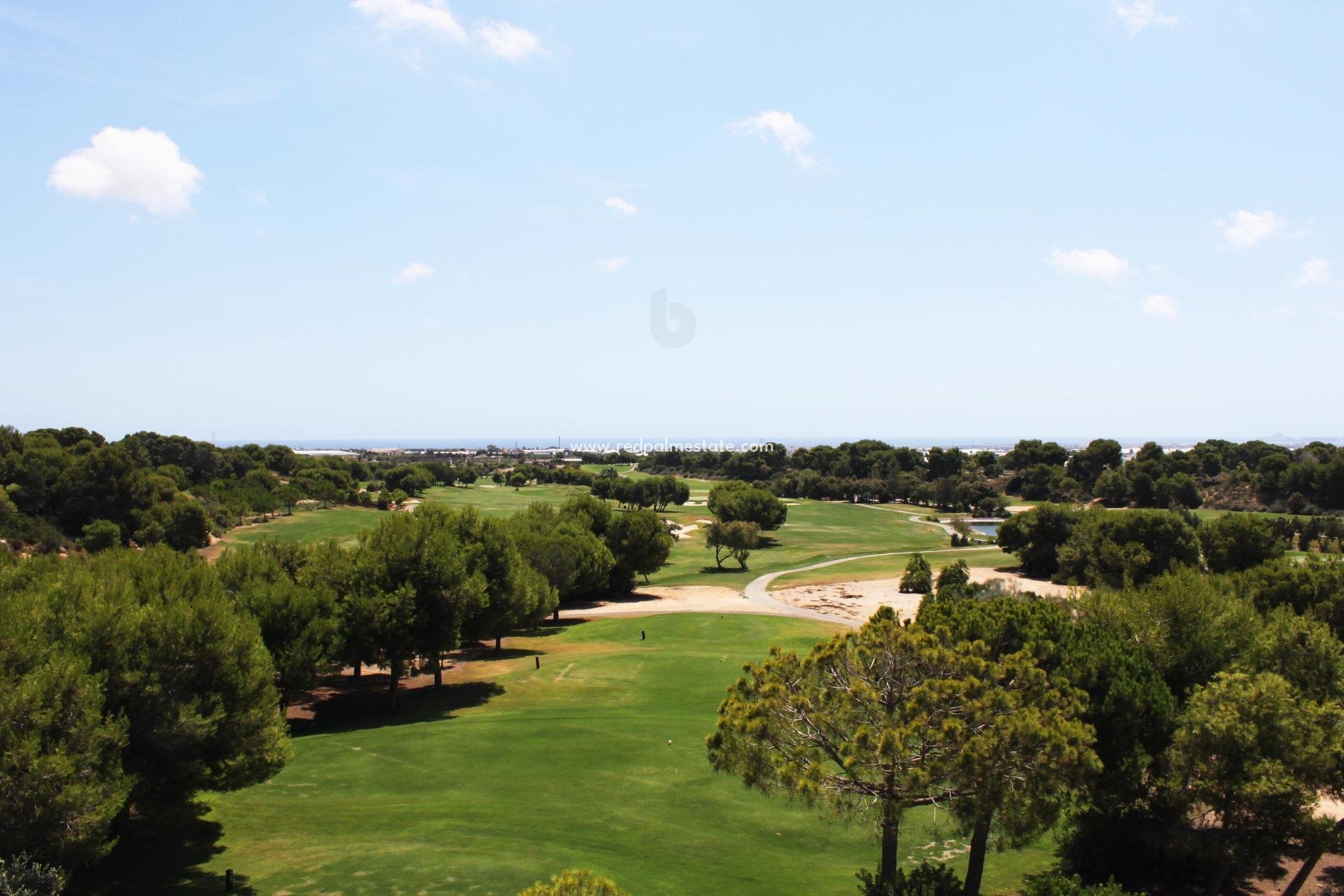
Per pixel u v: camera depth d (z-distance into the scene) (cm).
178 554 3606
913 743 1866
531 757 3459
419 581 4838
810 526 16288
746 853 2494
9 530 8919
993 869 2441
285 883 2234
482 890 2188
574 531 8750
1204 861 2253
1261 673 2641
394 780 3184
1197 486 17438
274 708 2703
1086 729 1853
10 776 1892
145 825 2678
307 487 16475
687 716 4150
